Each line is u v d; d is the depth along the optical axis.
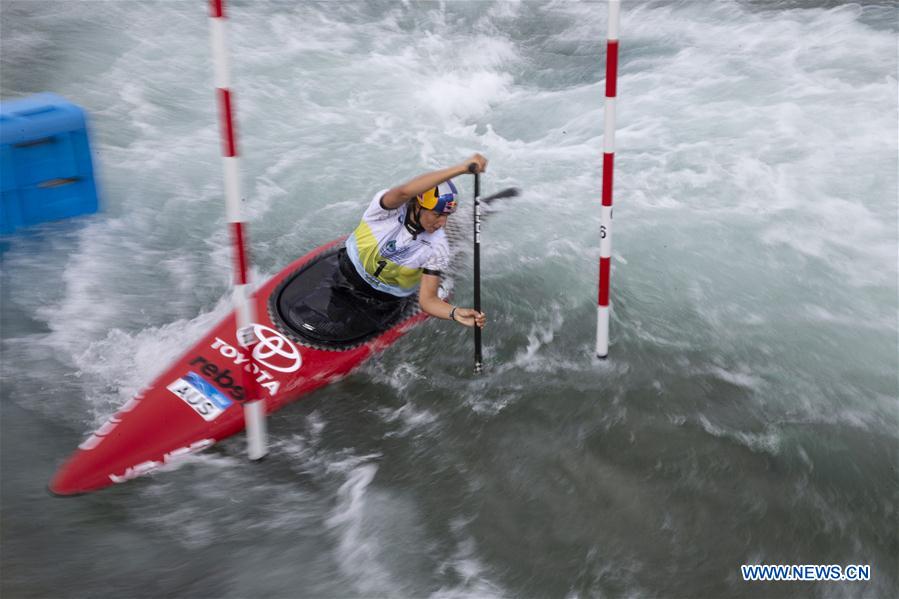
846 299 10.52
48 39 17.89
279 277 10.14
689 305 10.59
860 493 7.89
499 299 10.75
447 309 8.84
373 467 8.27
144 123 15.01
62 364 9.40
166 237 11.95
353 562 7.23
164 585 6.96
